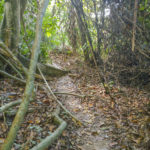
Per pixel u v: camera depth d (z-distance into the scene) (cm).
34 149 200
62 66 744
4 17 482
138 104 377
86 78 585
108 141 264
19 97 377
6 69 509
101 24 464
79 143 257
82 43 641
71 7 558
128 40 397
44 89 456
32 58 128
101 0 443
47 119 308
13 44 491
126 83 499
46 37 689
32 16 581
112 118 331
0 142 220
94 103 399
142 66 421
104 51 504
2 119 277
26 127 271
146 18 341
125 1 381
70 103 405
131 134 276
